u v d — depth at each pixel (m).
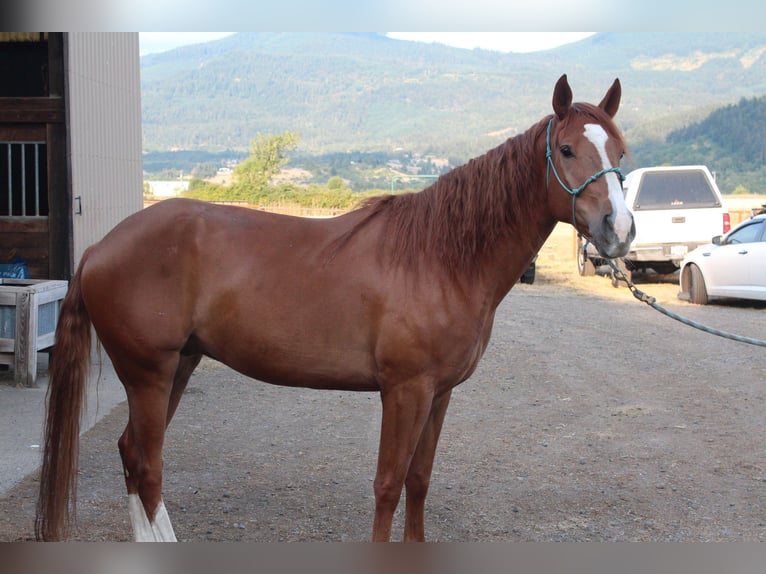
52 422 3.62
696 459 5.36
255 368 3.55
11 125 8.18
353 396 7.25
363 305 3.38
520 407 6.79
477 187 3.46
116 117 9.67
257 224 3.57
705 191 14.20
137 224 3.57
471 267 3.43
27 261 8.27
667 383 7.68
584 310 12.41
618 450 5.57
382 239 3.46
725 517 4.36
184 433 5.90
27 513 4.23
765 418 6.40
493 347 9.47
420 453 3.62
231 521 4.22
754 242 11.75
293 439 5.81
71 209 8.12
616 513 4.41
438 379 3.39
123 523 4.16
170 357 3.53
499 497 4.66
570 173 3.33
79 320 3.68
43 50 9.59
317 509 4.43
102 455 5.29
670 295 13.87
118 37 9.69
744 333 10.17
